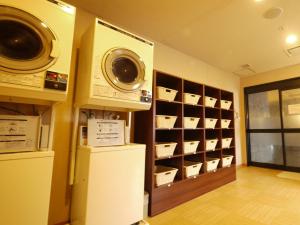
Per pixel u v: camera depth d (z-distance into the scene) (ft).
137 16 7.54
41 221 3.97
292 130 13.09
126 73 5.56
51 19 4.14
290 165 13.19
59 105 5.98
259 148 14.84
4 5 3.59
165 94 7.51
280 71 13.87
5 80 3.56
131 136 7.50
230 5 6.85
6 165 3.67
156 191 6.73
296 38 9.28
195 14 7.38
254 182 10.62
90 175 4.72
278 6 6.89
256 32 8.73
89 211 4.66
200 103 9.33
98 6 6.91
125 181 5.34
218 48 10.46
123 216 5.24
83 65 5.44
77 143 5.79
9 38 3.74
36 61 3.86
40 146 4.77
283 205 7.49
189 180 8.03
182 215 6.63
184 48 10.48
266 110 14.57
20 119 4.34
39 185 4.00
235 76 15.66
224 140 10.64
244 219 6.36
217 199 8.10
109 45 5.08
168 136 8.59
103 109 6.64
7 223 3.61
